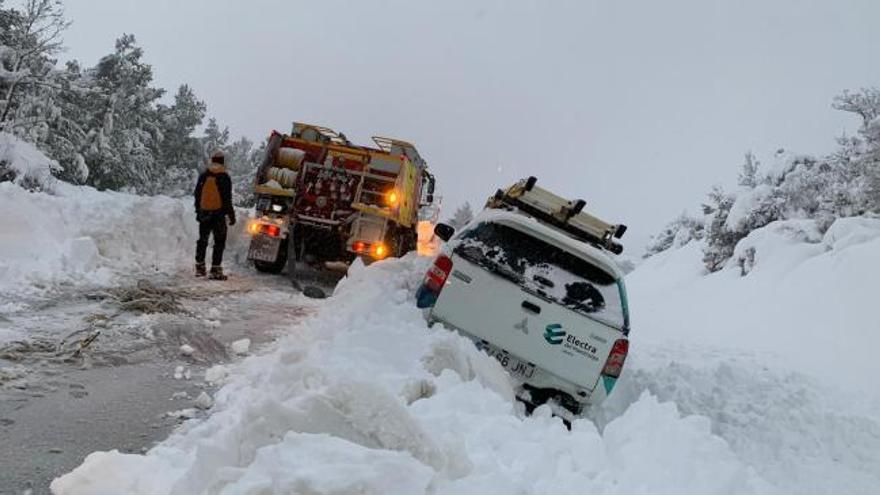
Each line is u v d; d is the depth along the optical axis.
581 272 5.82
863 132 18.20
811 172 20.56
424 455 3.08
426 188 15.84
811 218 19.67
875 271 13.27
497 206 8.07
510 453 3.69
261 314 7.95
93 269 8.38
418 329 5.34
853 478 5.97
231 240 13.37
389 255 12.42
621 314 5.70
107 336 5.68
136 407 4.32
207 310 7.50
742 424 7.04
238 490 2.48
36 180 17.27
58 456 3.45
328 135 13.30
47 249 8.14
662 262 27.44
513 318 5.59
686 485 3.66
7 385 4.26
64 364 4.86
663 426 4.19
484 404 4.35
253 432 2.97
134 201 10.95
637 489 3.60
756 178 25.20
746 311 15.78
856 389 9.95
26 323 5.67
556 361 5.54
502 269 5.71
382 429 3.10
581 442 3.98
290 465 2.62
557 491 3.34
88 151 28.56
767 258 17.62
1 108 22.14
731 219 21.00
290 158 12.62
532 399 5.59
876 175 17.17
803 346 12.59
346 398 3.18
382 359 4.85
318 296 10.12
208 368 5.41
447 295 5.68
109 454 3.18
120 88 30.53
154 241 10.70
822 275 14.72
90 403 4.24
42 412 3.96
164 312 6.88
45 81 22.50
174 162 36.69
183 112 37.09
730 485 3.63
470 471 3.21
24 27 22.08
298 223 12.03
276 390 4.11
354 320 5.77
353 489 2.52
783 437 6.80
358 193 12.09
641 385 7.75
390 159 12.36
